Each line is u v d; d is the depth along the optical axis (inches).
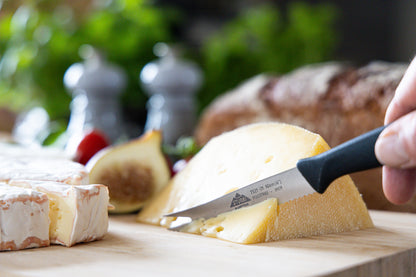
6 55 104.8
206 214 43.6
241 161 46.5
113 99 96.3
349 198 43.9
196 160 51.9
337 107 67.4
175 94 93.9
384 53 143.0
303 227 41.7
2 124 116.9
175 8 129.0
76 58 102.9
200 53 113.9
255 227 39.8
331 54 120.7
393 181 38.3
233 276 30.7
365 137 35.9
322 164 37.5
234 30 114.5
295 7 116.1
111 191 56.2
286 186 40.3
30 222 38.0
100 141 69.2
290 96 73.1
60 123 101.7
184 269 32.2
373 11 141.7
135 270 32.1
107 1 109.0
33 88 103.3
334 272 31.9
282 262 33.7
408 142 30.8
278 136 46.3
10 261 34.5
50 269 32.4
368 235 42.1
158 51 106.4
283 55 111.7
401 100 35.4
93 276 30.9
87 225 39.6
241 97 80.4
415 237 41.1
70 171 47.1
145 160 58.1
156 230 46.2
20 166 50.3
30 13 104.7
